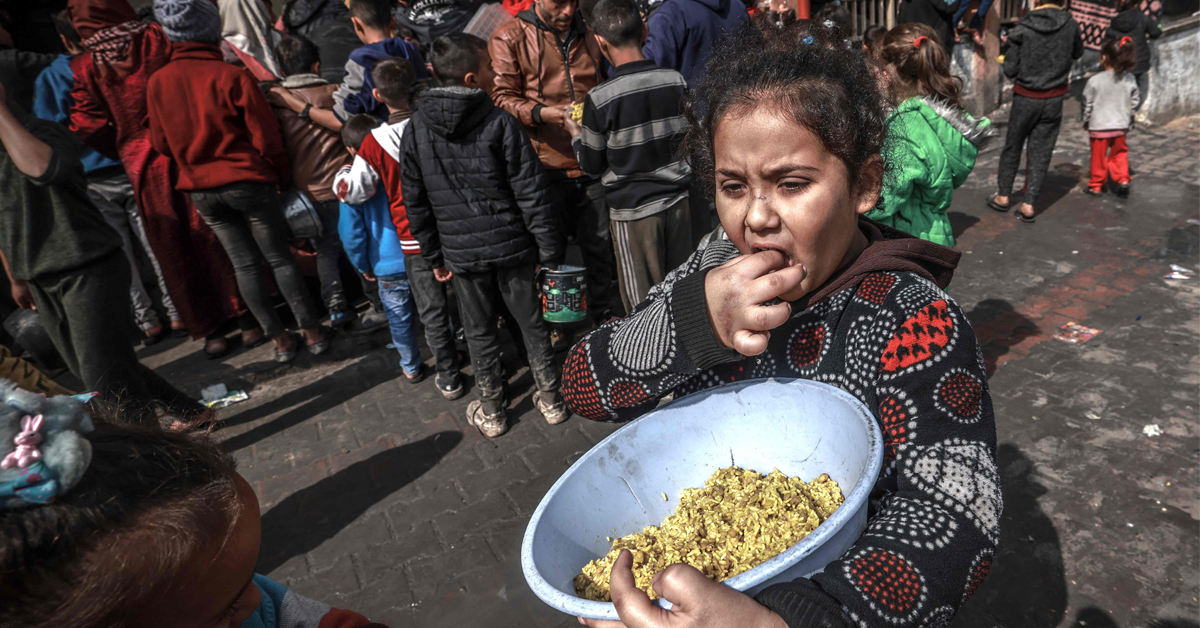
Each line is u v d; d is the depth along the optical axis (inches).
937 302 33.5
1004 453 123.1
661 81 125.1
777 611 26.5
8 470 18.4
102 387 122.6
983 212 231.5
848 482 35.6
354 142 152.4
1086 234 206.7
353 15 177.3
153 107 153.9
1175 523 103.5
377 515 125.8
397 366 178.4
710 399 42.0
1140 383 136.6
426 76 192.2
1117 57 218.5
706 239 49.3
